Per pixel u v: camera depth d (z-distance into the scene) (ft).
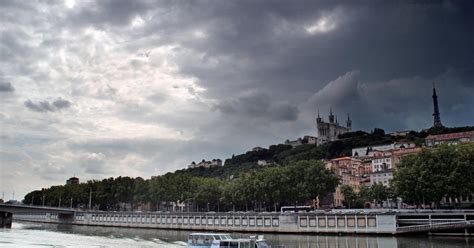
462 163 521.24
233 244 321.93
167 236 538.47
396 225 477.36
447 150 547.49
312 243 410.31
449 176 522.47
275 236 496.64
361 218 496.23
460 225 452.76
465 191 520.83
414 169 552.82
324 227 517.96
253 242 324.80
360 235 488.44
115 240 479.41
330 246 384.27
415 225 480.64
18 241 457.27
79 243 441.68
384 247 368.27
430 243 391.24
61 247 404.77
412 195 556.92
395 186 577.84
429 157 554.46
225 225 613.52
